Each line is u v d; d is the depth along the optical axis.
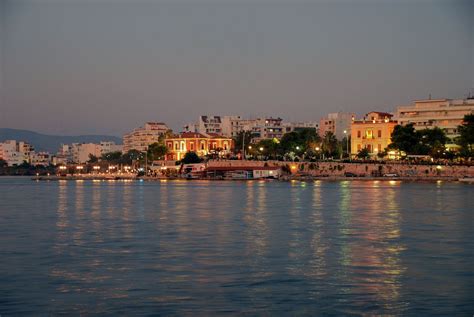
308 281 50.88
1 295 46.66
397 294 46.91
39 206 130.88
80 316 41.75
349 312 42.50
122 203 138.25
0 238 76.31
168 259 60.69
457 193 166.12
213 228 85.94
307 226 87.81
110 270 55.38
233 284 49.91
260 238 75.38
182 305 44.00
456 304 44.41
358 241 72.50
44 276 52.97
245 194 168.50
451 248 67.00
